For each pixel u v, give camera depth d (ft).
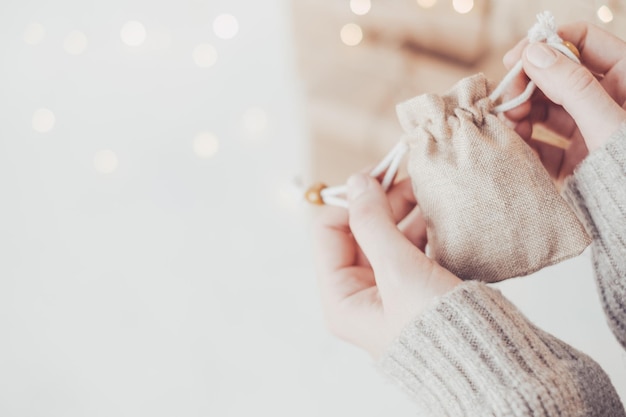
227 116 2.99
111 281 2.78
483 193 1.68
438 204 1.72
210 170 2.91
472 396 1.49
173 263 2.78
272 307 2.68
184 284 2.75
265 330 2.66
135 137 3.02
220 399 2.60
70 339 2.72
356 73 2.86
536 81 1.71
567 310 2.30
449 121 1.73
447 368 1.52
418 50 2.80
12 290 2.81
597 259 1.70
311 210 2.76
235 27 3.00
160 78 3.12
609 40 1.83
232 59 3.07
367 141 2.75
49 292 2.79
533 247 1.69
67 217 2.91
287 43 3.01
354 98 2.82
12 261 2.86
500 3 2.65
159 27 3.20
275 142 2.89
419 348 1.55
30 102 3.14
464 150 1.69
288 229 2.77
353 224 1.75
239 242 2.78
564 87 1.66
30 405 2.65
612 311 1.69
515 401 1.46
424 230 1.98
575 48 1.74
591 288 2.29
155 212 2.88
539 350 1.52
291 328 2.65
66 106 3.12
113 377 2.66
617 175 1.60
